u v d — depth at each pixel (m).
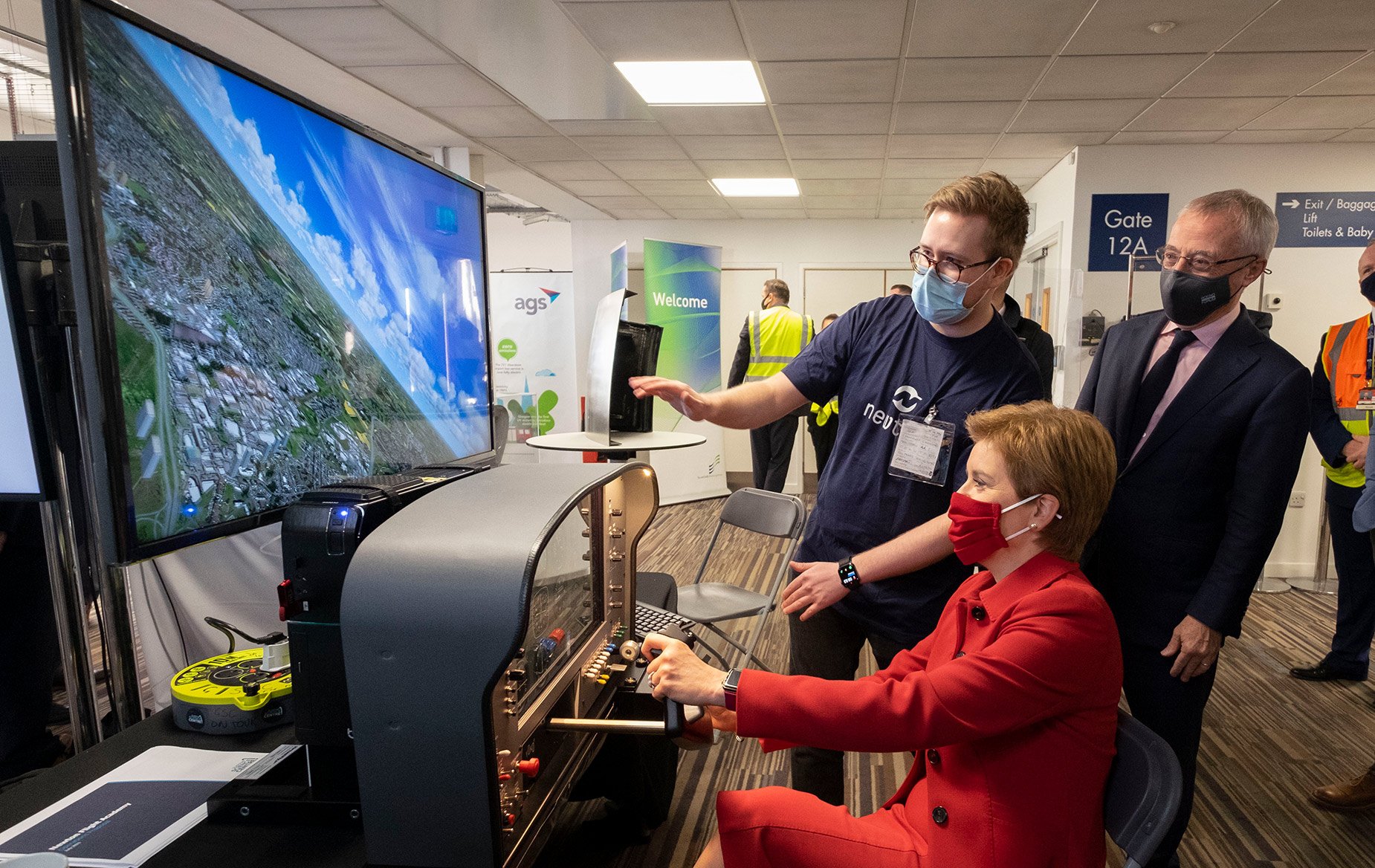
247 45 3.33
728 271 7.74
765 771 2.41
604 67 3.54
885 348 1.50
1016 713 0.95
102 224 0.82
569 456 6.82
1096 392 1.71
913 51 3.24
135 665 1.31
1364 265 2.31
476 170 5.24
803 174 5.62
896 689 0.97
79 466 1.52
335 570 0.94
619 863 1.90
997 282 1.34
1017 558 1.08
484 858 0.84
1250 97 3.72
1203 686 1.49
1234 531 1.41
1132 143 4.59
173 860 0.90
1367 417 2.92
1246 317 1.50
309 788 0.99
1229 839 2.07
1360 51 3.15
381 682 0.82
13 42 3.60
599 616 1.19
